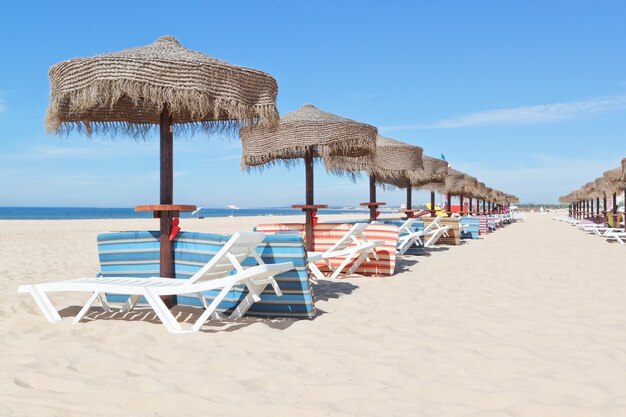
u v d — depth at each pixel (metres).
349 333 3.97
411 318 4.51
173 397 2.53
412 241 9.77
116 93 3.82
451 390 2.74
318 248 7.15
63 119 4.86
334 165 8.11
